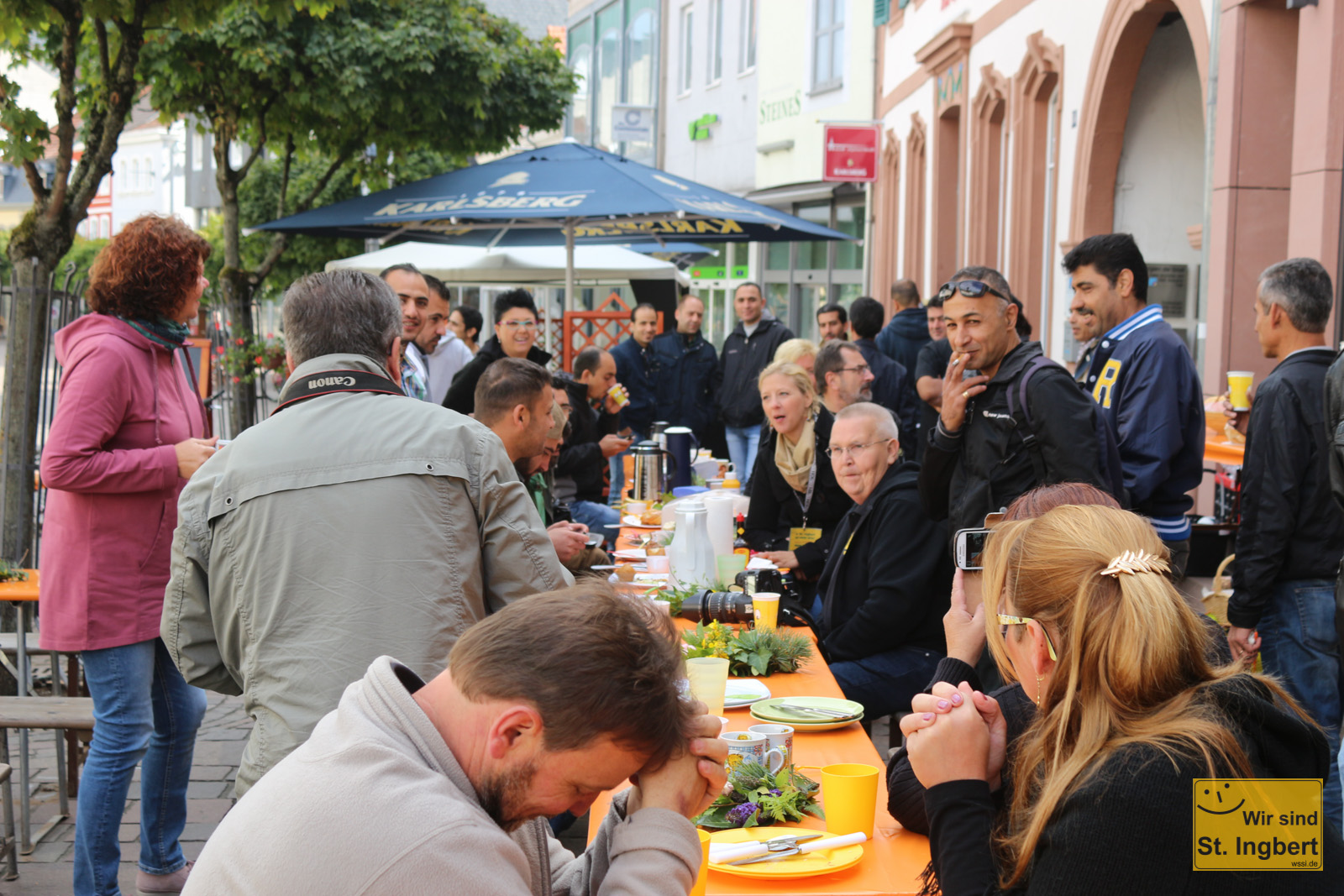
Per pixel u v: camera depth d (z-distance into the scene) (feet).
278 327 57.16
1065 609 4.93
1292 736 4.74
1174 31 28.35
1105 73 28.63
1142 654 4.70
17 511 19.15
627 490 21.72
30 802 14.66
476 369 18.61
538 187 25.16
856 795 7.20
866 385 18.95
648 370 32.32
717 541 14.84
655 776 5.21
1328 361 11.93
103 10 18.24
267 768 7.20
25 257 19.06
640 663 4.33
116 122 19.17
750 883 6.64
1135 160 29.86
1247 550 12.02
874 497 13.10
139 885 11.83
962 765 5.60
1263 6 21.34
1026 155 35.70
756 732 8.11
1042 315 35.37
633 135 75.51
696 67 81.92
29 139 18.49
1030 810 4.99
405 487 7.47
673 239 34.47
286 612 7.32
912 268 52.54
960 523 11.69
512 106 40.45
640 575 14.66
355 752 4.36
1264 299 12.25
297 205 55.36
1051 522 5.13
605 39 99.30
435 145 40.70
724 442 33.37
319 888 4.16
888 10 55.98
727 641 10.90
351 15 36.42
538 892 5.22
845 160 47.34
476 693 4.32
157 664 11.58
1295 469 11.71
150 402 11.05
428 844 4.18
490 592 8.00
